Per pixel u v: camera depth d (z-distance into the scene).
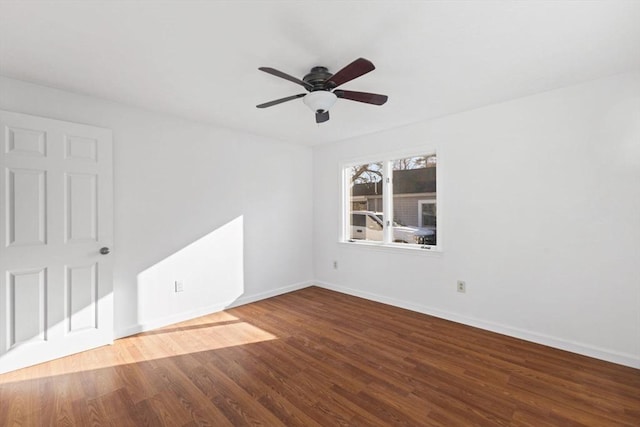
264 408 1.89
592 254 2.49
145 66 2.17
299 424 1.75
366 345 2.74
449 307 3.34
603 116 2.42
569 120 2.57
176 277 3.30
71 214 2.56
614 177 2.39
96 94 2.67
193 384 2.14
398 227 3.88
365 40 1.85
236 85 2.49
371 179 4.17
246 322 3.30
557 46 1.93
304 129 3.81
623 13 1.59
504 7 1.56
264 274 4.18
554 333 2.68
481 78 2.40
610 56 2.06
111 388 2.10
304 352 2.61
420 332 3.01
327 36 1.81
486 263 3.06
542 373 2.26
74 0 1.48
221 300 3.70
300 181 4.64
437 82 2.47
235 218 3.84
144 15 1.60
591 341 2.50
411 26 1.72
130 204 2.97
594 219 2.48
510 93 2.71
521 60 2.11
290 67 2.18
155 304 3.15
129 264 2.97
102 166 2.72
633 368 2.31
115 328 2.88
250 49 1.95
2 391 2.05
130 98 2.77
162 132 3.19
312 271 4.79
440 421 1.77
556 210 2.65
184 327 3.17
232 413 1.85
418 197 3.68
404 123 3.56
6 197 2.28
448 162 3.30
